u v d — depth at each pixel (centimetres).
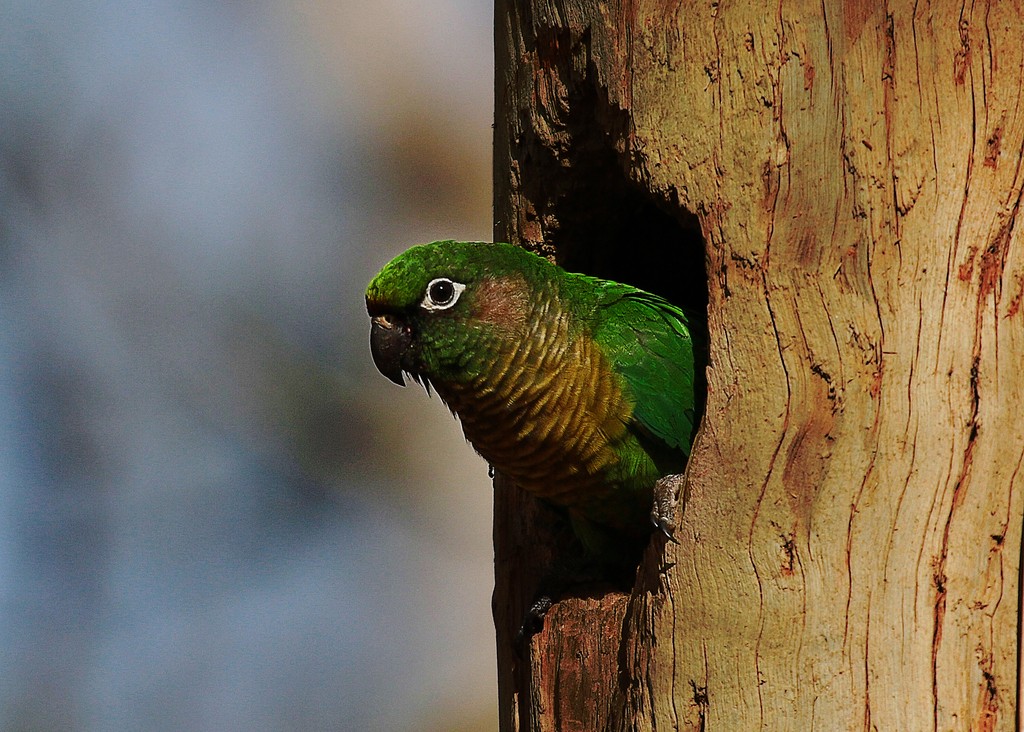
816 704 818
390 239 2242
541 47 1086
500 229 1198
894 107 865
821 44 882
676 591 866
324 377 2170
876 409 842
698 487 874
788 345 865
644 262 1299
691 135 924
